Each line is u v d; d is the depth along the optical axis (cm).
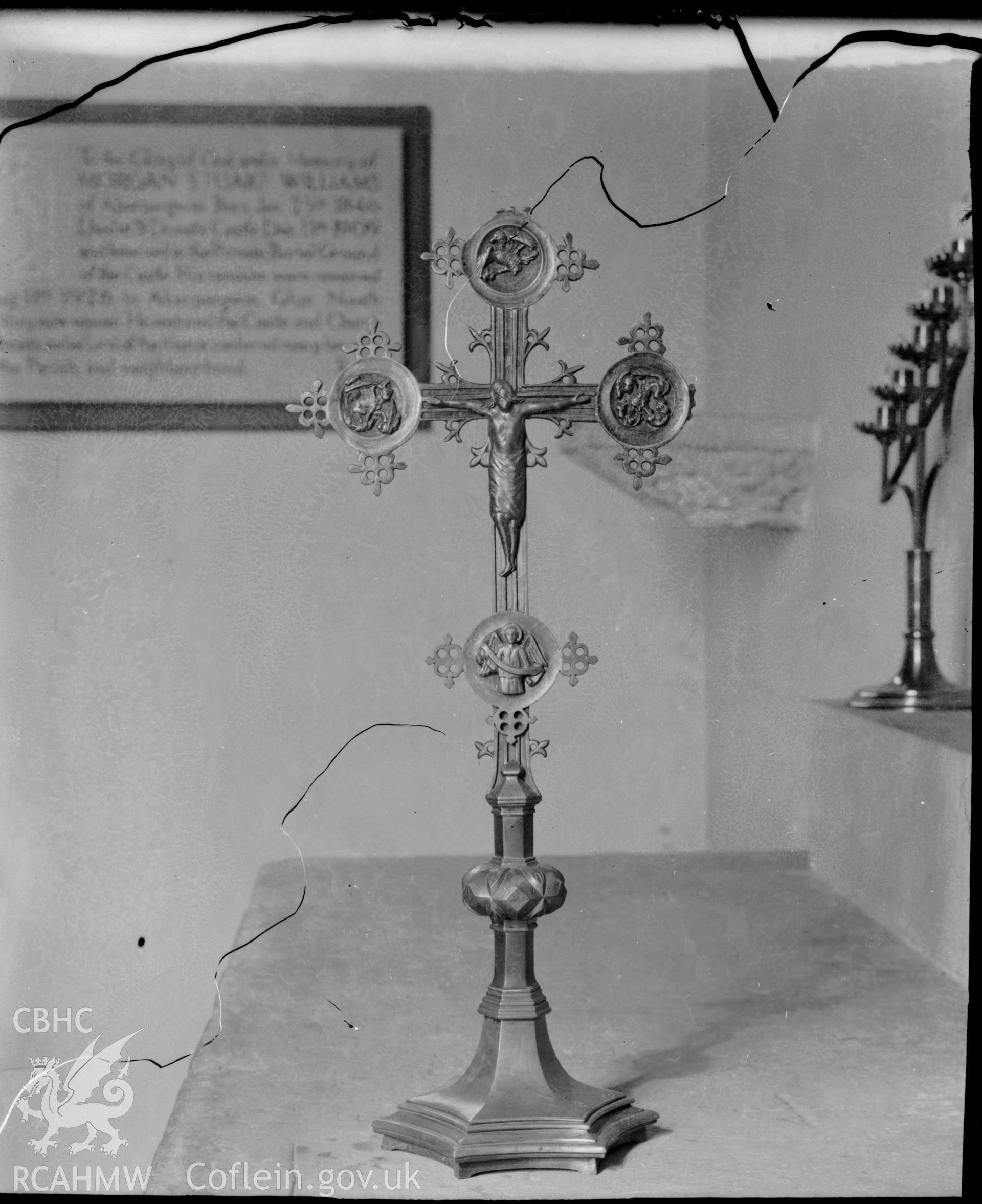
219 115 151
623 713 157
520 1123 96
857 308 155
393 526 154
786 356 155
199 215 152
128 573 153
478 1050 102
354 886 151
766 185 153
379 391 100
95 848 152
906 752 144
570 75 150
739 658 157
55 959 150
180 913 152
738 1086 110
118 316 152
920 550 154
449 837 155
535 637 99
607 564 157
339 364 152
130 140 151
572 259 101
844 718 151
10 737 152
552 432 154
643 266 153
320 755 154
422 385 100
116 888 152
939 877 139
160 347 152
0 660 152
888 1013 125
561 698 157
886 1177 96
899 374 154
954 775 138
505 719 98
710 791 157
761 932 144
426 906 147
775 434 156
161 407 153
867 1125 104
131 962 150
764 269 154
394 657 155
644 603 157
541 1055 100
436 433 153
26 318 151
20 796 152
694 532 156
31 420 152
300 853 153
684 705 158
